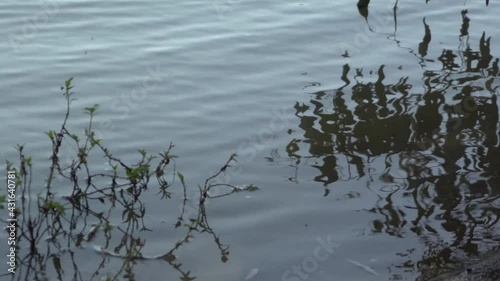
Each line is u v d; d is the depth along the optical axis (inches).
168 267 228.2
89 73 350.9
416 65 367.2
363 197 263.3
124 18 414.3
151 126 306.7
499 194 264.8
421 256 231.8
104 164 279.7
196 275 224.5
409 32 404.2
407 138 302.0
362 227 246.8
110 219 250.5
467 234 242.8
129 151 288.5
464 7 439.2
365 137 302.4
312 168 280.4
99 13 419.2
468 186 269.7
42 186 265.0
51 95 329.4
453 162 285.1
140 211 254.8
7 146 288.7
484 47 387.2
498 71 361.1
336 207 257.6
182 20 413.1
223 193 264.7
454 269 224.7
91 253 234.4
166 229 245.9
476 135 304.7
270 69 359.9
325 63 367.6
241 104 326.0
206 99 329.7
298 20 416.5
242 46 382.9
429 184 271.1
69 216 251.3
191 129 305.6
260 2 441.1
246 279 222.4
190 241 239.9
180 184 269.6
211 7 432.5
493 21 420.5
